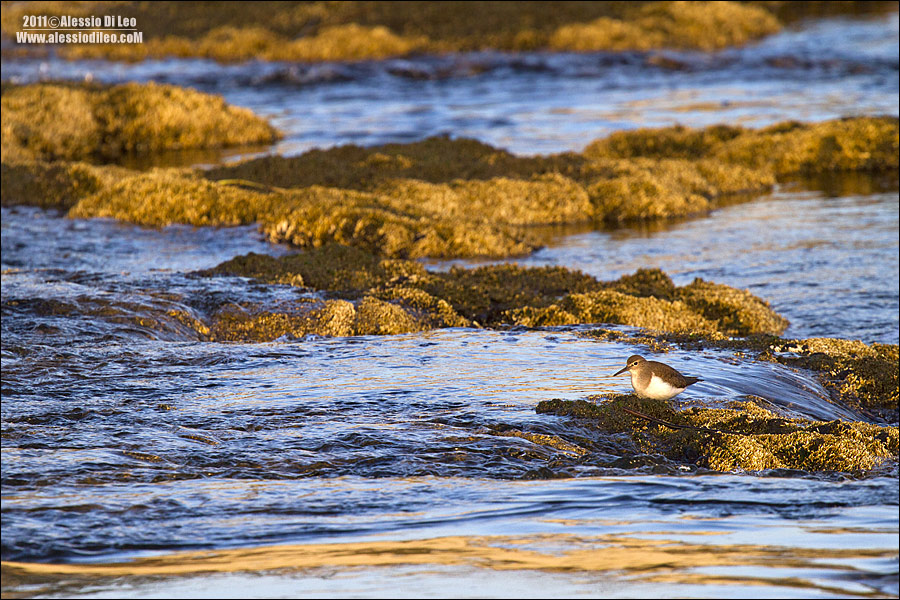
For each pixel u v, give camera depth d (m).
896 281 36.78
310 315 27.48
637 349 23.64
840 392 22.38
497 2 144.75
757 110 85.31
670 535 11.36
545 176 56.84
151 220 49.12
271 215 47.34
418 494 13.45
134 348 23.70
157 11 149.00
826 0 167.38
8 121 74.19
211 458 15.39
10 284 29.92
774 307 33.97
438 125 84.19
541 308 28.91
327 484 14.03
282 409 18.33
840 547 10.76
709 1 141.88
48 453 15.45
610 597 9.19
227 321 27.28
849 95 90.81
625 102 94.25
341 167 59.38
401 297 29.53
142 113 79.94
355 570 10.22
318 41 128.50
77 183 56.00
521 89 105.56
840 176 62.88
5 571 10.45
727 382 20.53
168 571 10.38
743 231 47.84
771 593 9.22
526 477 14.51
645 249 44.81
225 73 119.31
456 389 19.67
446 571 10.09
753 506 12.69
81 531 11.77
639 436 16.52
